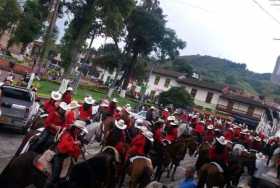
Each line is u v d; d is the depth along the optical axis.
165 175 20.97
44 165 10.47
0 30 61.53
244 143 31.38
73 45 43.62
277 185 16.78
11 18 58.22
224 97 78.81
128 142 18.12
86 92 54.38
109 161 11.98
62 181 10.86
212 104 79.31
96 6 42.84
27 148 12.14
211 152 17.61
